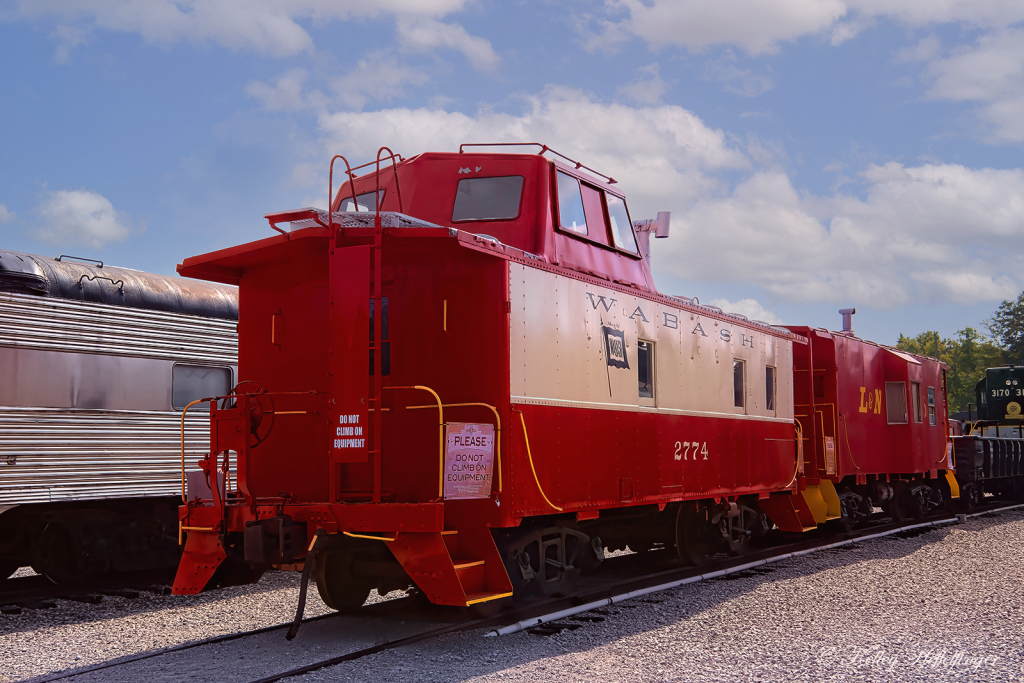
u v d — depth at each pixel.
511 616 7.72
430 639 7.02
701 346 10.62
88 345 9.66
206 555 7.30
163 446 10.41
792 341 13.66
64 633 7.64
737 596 9.04
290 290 7.97
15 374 8.98
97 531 10.46
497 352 7.19
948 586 9.64
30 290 9.20
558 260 8.56
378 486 6.73
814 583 9.87
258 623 7.86
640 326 9.32
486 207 8.62
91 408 9.68
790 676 5.99
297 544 6.89
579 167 9.33
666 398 9.71
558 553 8.31
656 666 6.25
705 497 10.41
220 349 11.18
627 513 9.60
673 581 9.78
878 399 16.92
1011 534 15.11
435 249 7.34
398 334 7.48
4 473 8.84
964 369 115.31
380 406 6.74
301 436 7.79
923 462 18.19
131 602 9.12
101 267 10.23
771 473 12.37
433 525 6.49
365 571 7.84
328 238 7.19
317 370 7.76
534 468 7.41
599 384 8.48
